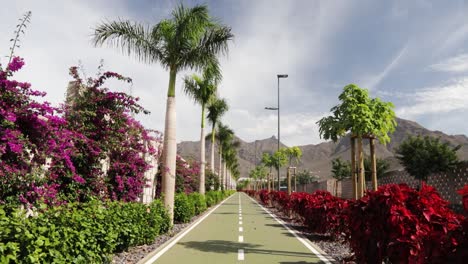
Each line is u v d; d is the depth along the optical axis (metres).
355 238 6.36
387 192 5.80
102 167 11.88
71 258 5.65
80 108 11.03
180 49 15.27
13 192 7.08
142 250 9.89
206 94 26.55
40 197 7.45
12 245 4.37
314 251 10.00
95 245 6.70
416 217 5.32
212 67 15.52
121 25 14.66
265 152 46.59
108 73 11.45
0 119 6.81
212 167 39.50
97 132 10.99
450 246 3.68
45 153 7.87
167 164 14.85
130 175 12.25
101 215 7.46
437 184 15.22
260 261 8.55
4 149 6.72
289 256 9.23
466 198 3.76
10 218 5.00
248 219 20.05
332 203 12.17
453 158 23.53
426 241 4.06
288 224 17.53
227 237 12.71
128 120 11.95
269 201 35.31
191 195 22.30
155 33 15.05
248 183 126.81
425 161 23.34
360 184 9.16
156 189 19.81
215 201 36.12
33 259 4.59
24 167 7.31
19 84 7.20
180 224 16.95
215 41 15.22
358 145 9.30
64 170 9.38
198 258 8.84
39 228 5.04
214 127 39.22
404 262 5.04
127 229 8.71
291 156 34.56
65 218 6.05
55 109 8.10
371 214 6.01
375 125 8.99
